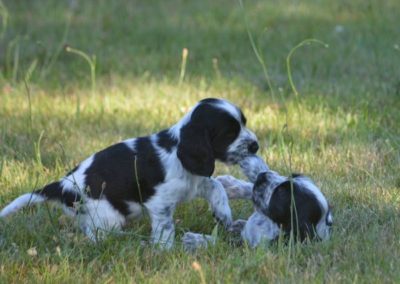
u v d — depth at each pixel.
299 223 8.76
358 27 19.89
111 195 9.45
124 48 18.92
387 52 17.55
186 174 9.37
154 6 23.05
